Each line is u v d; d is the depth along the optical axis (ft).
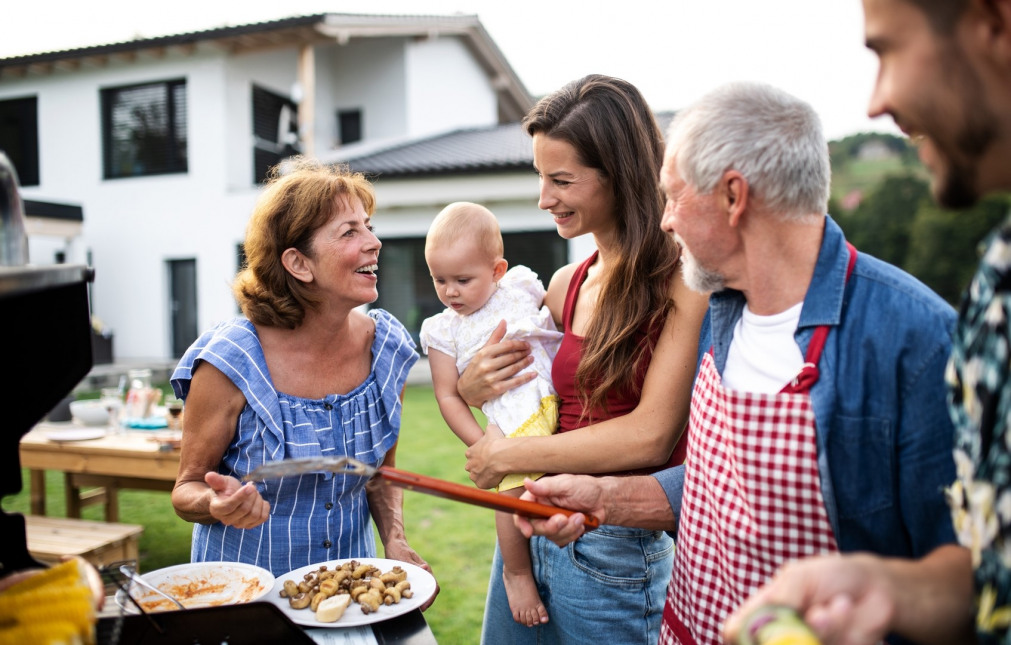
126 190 42.47
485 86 55.62
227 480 4.47
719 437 4.09
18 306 3.27
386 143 45.32
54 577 3.33
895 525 3.62
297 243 5.25
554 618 5.57
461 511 15.78
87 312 3.72
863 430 3.59
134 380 15.19
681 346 4.89
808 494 3.66
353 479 5.57
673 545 5.60
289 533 5.35
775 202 3.61
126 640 3.74
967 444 2.80
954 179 2.76
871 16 2.75
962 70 2.54
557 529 4.21
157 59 41.32
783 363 3.83
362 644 4.02
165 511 16.83
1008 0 2.37
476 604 11.46
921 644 2.85
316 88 48.44
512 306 6.47
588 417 5.38
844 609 2.50
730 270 3.94
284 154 45.01
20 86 43.91
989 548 2.56
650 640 5.35
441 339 6.60
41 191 44.04
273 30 38.65
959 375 2.88
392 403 5.88
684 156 3.80
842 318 3.68
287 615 4.20
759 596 2.62
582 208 5.24
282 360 5.55
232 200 40.63
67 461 12.31
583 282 5.91
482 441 5.60
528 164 32.45
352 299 5.41
